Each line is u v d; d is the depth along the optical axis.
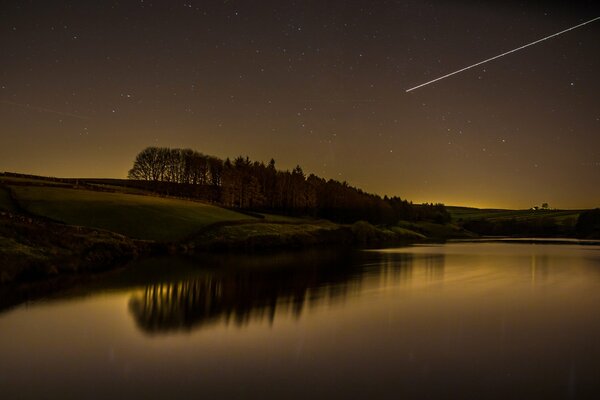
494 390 11.82
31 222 40.22
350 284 28.92
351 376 12.63
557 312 20.98
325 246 71.94
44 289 25.06
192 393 11.37
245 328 17.48
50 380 12.13
